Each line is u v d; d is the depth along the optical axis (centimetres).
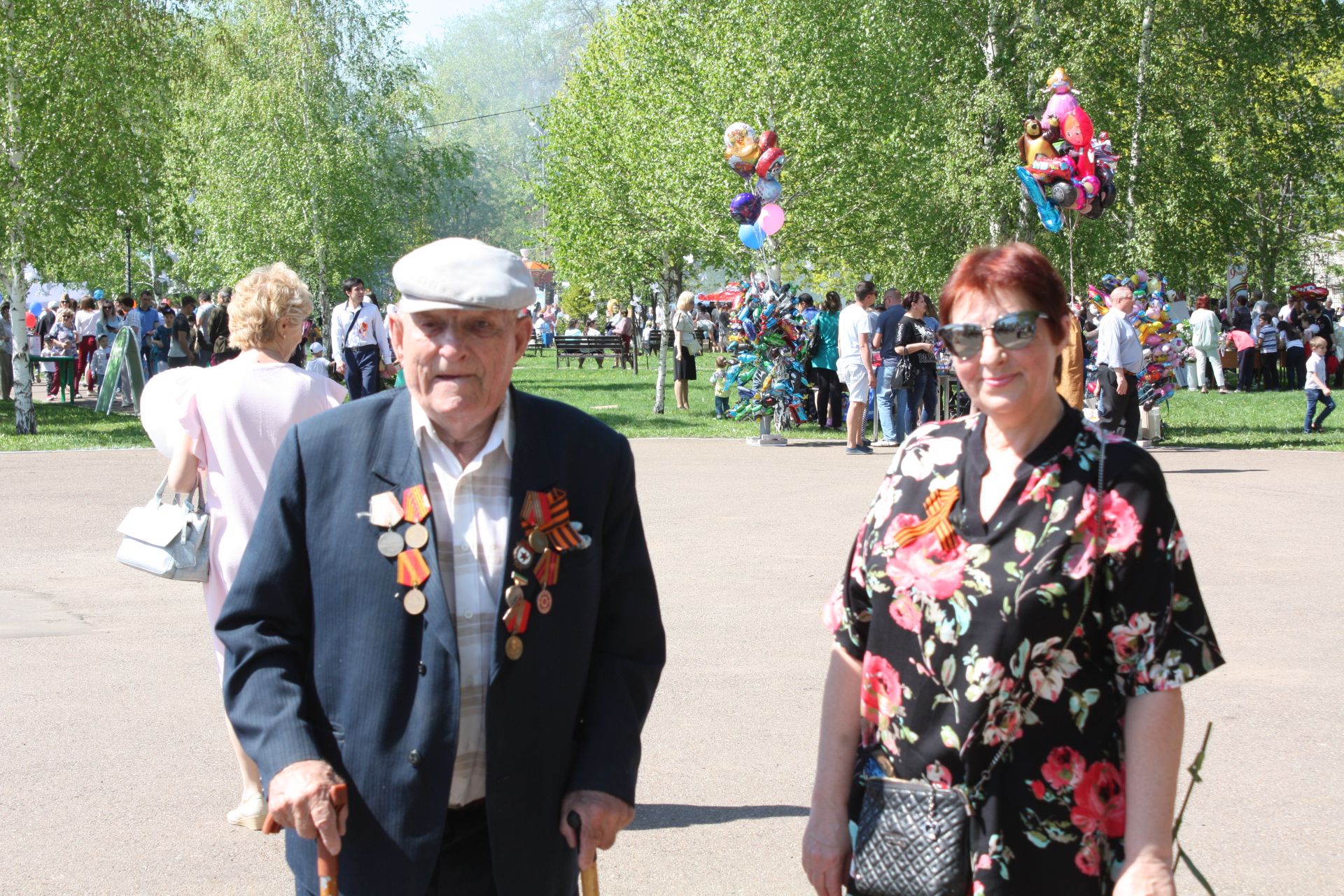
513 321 255
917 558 235
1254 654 639
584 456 263
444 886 251
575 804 248
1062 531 227
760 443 1583
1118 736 230
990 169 2517
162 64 1958
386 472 252
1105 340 1197
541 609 249
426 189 3828
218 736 536
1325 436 1670
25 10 1706
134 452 1496
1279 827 441
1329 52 3081
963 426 245
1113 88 2753
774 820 450
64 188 1738
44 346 2597
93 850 427
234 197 3300
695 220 2089
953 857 226
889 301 1559
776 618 719
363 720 244
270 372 422
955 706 229
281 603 252
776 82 2072
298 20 3406
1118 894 219
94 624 716
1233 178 2914
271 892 399
